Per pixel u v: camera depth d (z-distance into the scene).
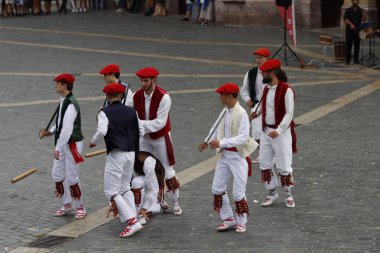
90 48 44.16
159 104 16.03
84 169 20.56
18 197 18.22
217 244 14.71
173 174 16.47
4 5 63.75
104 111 15.23
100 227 16.05
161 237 15.26
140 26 54.47
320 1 50.97
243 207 15.17
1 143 23.53
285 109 16.14
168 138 16.36
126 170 15.42
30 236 15.57
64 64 38.88
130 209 15.45
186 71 36.03
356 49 36.94
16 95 31.30
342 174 19.17
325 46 39.75
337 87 31.47
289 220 15.92
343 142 22.45
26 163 21.31
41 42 46.97
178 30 51.88
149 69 16.05
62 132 16.03
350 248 14.07
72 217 16.77
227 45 44.25
